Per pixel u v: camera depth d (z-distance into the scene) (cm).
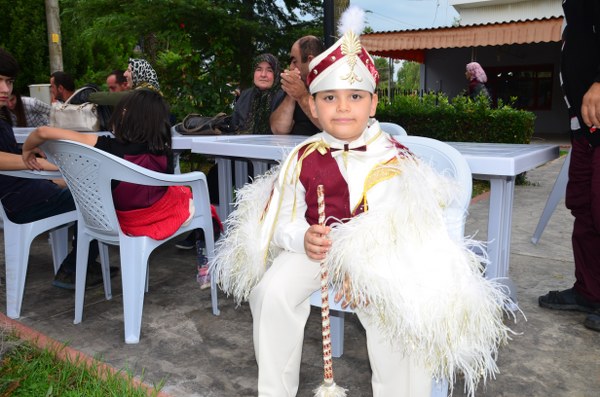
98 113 434
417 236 153
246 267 188
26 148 262
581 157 264
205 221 287
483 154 199
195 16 677
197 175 275
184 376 225
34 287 337
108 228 259
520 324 270
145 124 259
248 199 195
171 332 269
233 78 750
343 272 161
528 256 387
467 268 151
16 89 473
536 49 1812
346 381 222
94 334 268
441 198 162
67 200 300
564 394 206
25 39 1086
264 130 408
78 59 1259
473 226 475
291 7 760
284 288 172
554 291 294
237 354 246
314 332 271
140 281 257
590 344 248
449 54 1872
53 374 219
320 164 177
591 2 241
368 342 175
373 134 179
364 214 162
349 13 173
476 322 149
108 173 247
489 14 1981
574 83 253
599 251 267
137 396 199
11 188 279
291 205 182
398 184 169
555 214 522
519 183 713
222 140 302
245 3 725
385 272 151
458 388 209
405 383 171
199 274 325
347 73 167
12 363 224
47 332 270
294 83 293
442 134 805
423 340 151
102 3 753
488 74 1881
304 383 221
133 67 477
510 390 209
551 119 1848
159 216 259
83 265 278
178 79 729
